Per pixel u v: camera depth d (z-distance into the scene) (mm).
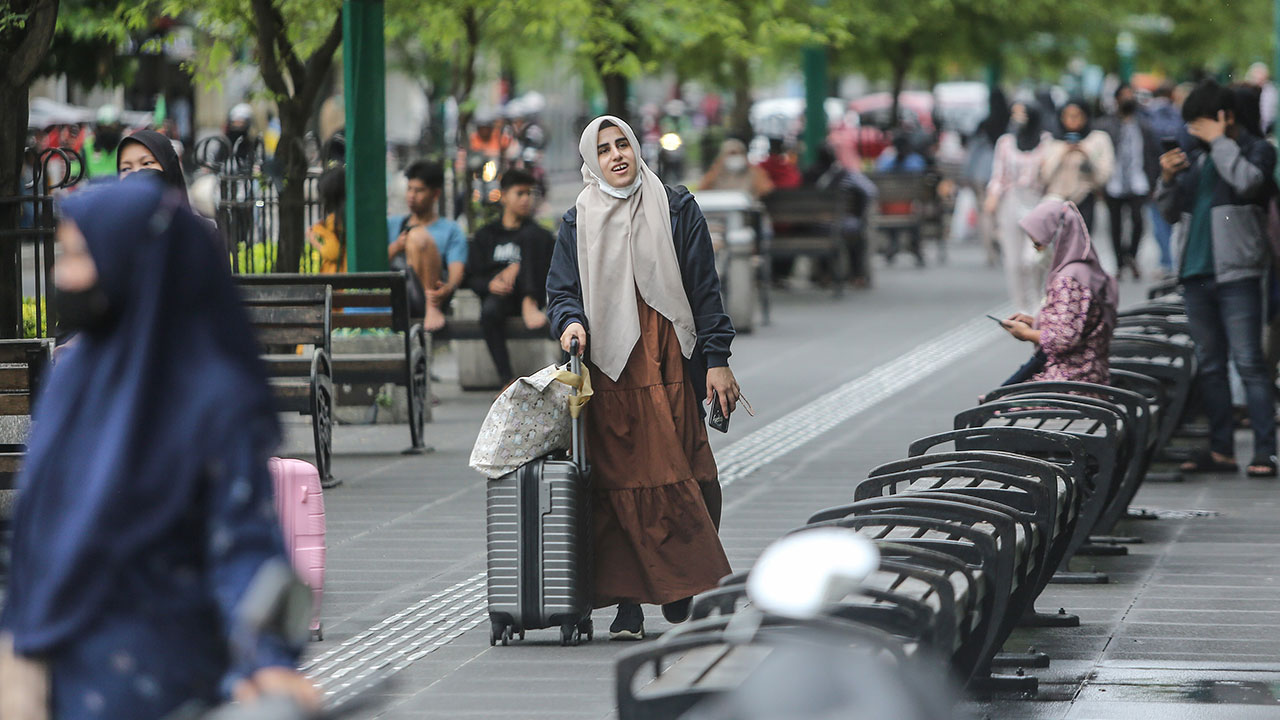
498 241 35031
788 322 47875
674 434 16000
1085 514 18203
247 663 7152
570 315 15930
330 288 25734
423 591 18750
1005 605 12906
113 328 7484
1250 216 24656
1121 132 55938
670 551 16000
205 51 38031
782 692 6867
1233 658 15484
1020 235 45625
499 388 36250
